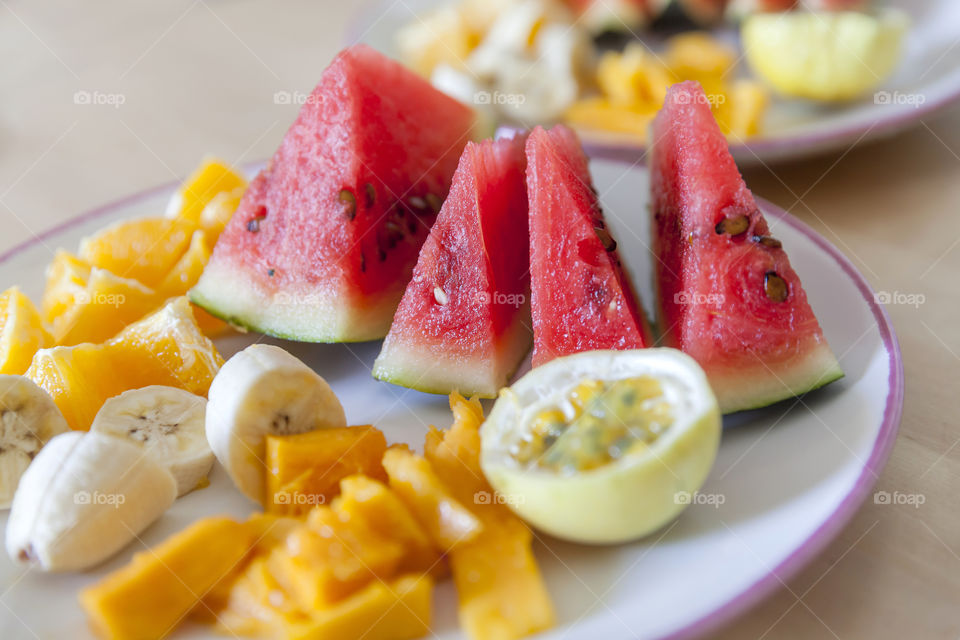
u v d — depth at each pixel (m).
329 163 0.45
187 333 0.42
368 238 0.45
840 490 0.35
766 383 0.39
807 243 0.45
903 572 0.36
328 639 0.32
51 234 0.50
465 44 0.68
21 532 0.35
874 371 0.39
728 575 0.33
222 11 0.89
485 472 0.35
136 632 0.33
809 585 0.36
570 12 0.74
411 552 0.34
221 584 0.34
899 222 0.52
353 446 0.37
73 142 0.67
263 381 0.36
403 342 0.42
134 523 0.36
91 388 0.41
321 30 0.83
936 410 0.41
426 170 0.47
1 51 0.83
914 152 0.57
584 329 0.40
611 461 0.34
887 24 0.58
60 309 0.45
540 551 0.35
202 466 0.38
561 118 0.61
